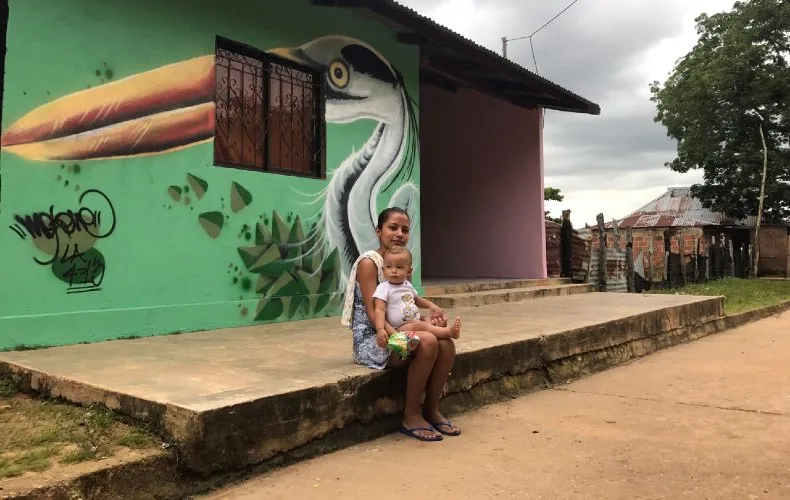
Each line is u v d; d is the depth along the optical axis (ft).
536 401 15.71
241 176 20.88
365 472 10.36
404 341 11.71
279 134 22.61
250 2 21.42
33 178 16.01
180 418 9.52
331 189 24.13
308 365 13.28
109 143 17.49
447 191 42.09
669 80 83.46
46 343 16.02
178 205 19.08
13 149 15.66
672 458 11.12
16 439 9.75
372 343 12.91
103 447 9.41
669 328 26.20
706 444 11.96
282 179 22.25
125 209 17.81
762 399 15.78
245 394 10.45
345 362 13.64
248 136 21.54
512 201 39.17
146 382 11.50
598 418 13.99
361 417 12.14
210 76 20.10
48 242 16.22
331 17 24.38
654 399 15.90
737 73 74.33
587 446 11.86
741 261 72.13
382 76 26.63
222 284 20.22
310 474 10.25
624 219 105.60
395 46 27.40
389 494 9.41
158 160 18.62
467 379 14.94
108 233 17.42
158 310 18.38
